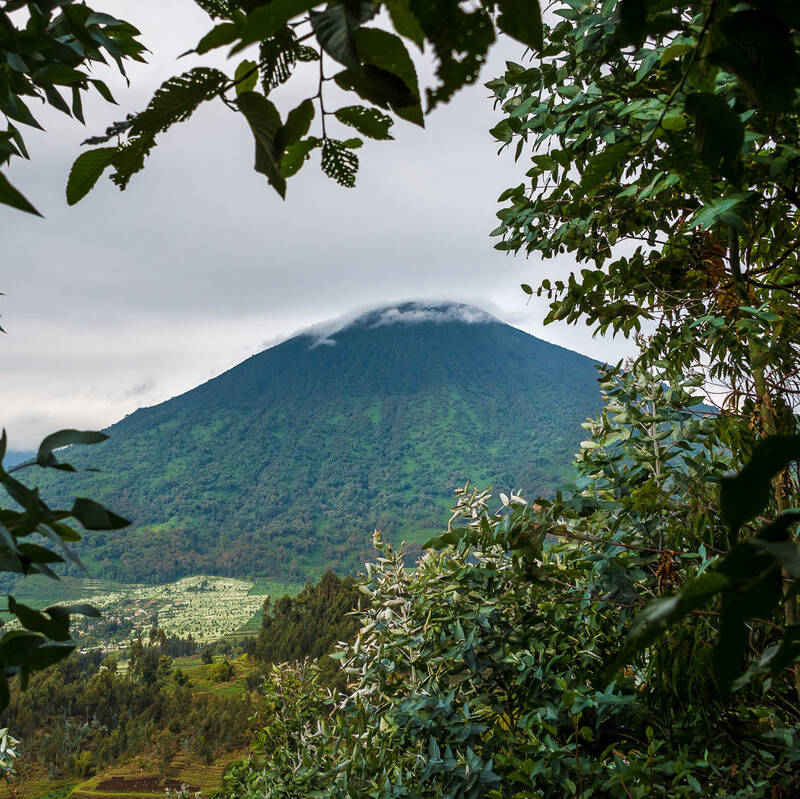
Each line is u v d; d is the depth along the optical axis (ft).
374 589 9.41
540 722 6.02
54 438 1.85
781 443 0.97
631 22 1.46
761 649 5.25
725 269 5.86
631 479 6.98
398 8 1.09
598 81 3.34
